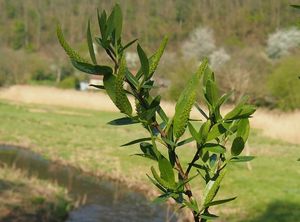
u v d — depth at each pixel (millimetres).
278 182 13477
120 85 858
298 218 10477
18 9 81562
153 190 13859
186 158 15461
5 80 46469
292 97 25812
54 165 17078
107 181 15047
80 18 66500
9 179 12891
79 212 11617
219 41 58000
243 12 62156
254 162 16219
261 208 11219
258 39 58500
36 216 10492
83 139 21766
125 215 11711
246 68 24469
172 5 63406
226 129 949
